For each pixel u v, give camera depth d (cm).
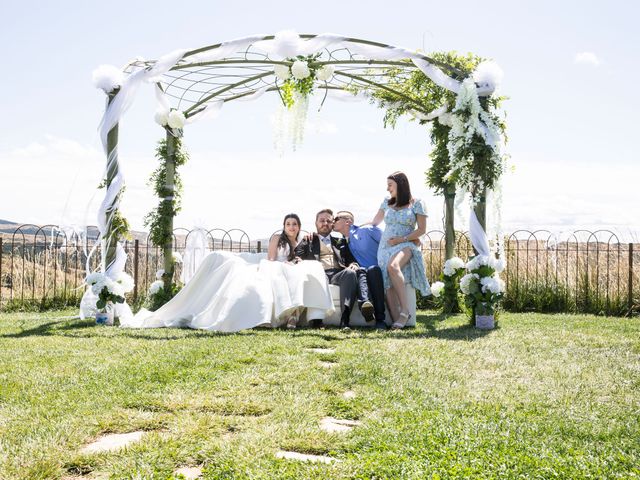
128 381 402
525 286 1044
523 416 340
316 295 728
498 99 771
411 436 294
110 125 767
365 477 240
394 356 508
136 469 249
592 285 1028
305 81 796
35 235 1120
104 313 774
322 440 289
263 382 405
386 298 761
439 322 802
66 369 442
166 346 552
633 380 439
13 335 650
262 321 691
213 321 719
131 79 768
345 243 791
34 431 297
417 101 937
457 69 774
